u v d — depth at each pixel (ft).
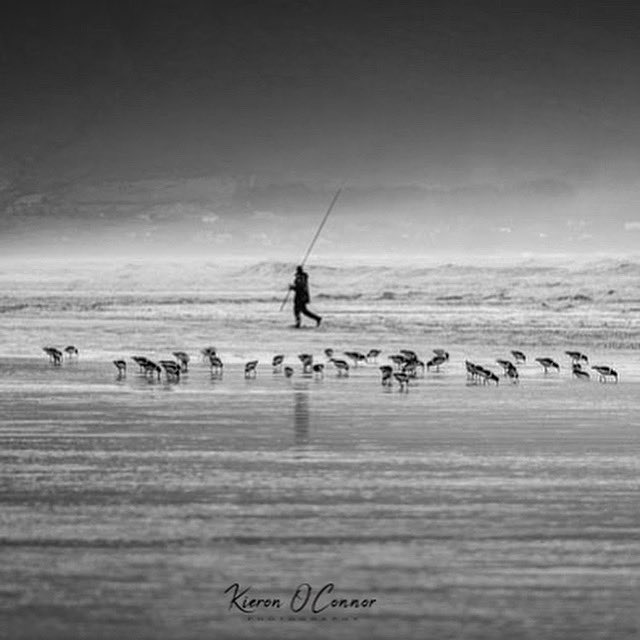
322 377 492.13
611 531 225.35
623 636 177.78
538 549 214.28
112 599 190.70
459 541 218.79
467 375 490.49
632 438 327.06
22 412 377.50
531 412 381.19
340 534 223.30
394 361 512.63
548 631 179.42
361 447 311.88
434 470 280.10
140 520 232.73
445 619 183.62
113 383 464.65
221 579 199.00
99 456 297.53
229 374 504.02
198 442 319.27
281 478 270.67
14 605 188.34
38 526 228.22
